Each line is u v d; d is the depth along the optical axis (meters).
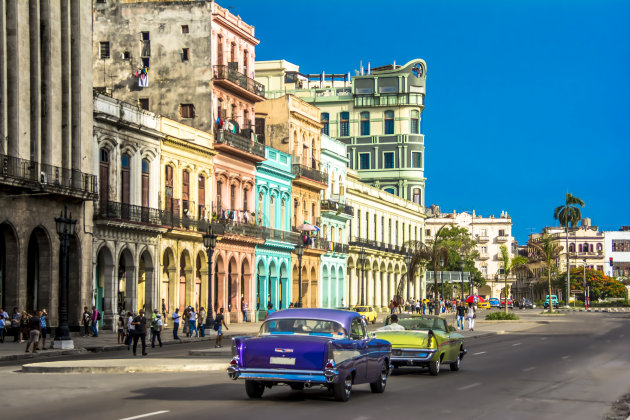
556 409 19.86
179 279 67.06
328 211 96.50
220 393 21.56
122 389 22.38
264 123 87.50
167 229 63.75
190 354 38.53
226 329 63.62
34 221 50.62
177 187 67.12
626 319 99.12
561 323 84.25
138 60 74.38
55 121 53.75
